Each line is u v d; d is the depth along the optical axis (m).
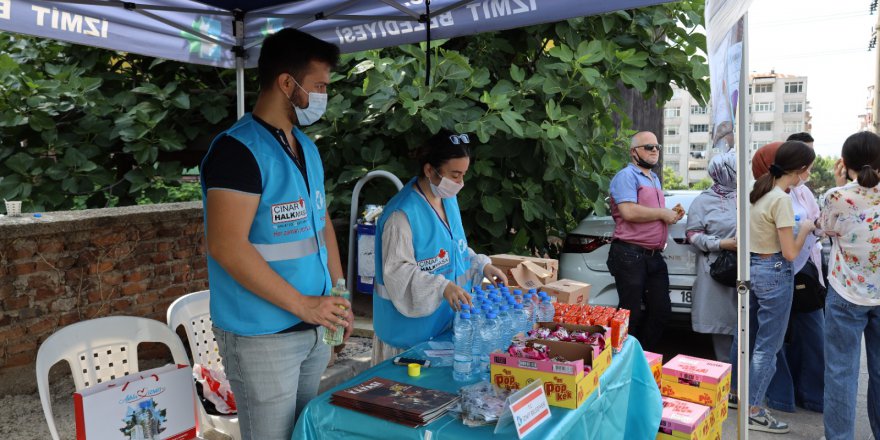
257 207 2.12
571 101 6.12
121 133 5.77
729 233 4.35
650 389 2.86
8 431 3.55
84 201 6.77
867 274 3.41
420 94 5.42
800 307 4.33
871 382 3.64
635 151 4.77
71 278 4.20
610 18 6.01
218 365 3.49
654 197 4.71
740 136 3.02
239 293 2.16
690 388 3.27
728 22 2.55
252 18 4.14
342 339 2.32
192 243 4.91
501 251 5.96
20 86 5.77
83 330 2.73
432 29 3.63
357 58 5.64
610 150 6.23
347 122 5.98
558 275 5.31
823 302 4.39
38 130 5.69
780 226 3.81
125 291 4.49
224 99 6.38
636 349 2.85
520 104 5.77
